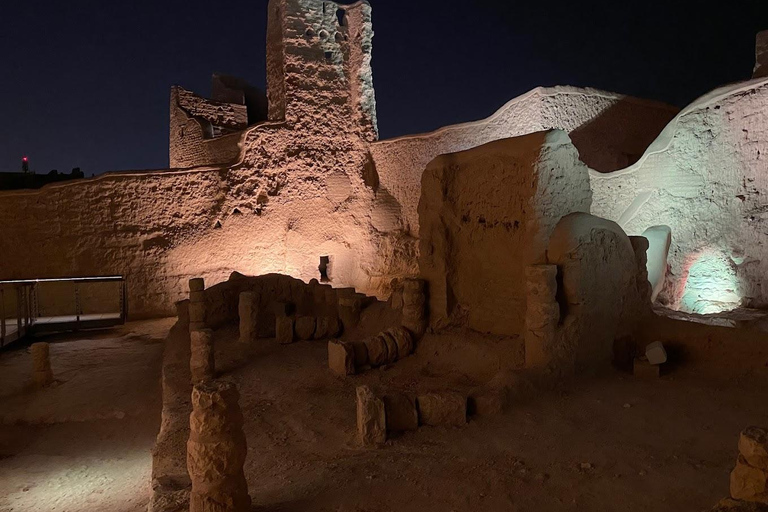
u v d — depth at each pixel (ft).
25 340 46.91
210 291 38.65
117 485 26.50
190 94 74.23
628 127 52.75
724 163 37.29
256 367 28.89
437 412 19.26
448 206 28.53
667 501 13.44
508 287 26.23
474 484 14.83
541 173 24.40
